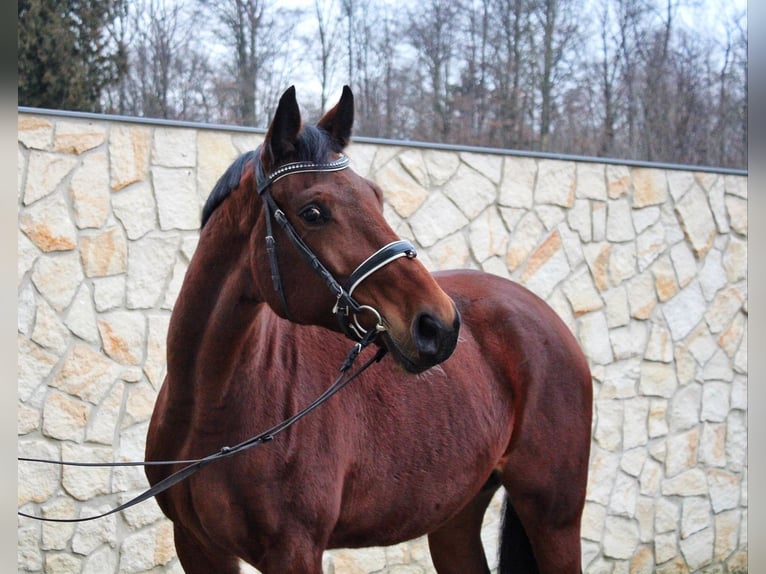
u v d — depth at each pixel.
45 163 3.92
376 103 5.32
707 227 5.57
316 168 2.36
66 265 3.96
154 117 4.73
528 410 3.27
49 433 3.91
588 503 5.10
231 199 2.51
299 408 2.62
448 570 3.60
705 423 5.56
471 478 3.04
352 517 2.75
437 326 2.25
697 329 5.53
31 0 4.41
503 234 4.89
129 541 4.10
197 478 2.56
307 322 2.42
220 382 2.51
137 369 4.11
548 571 3.36
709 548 5.59
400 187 4.62
